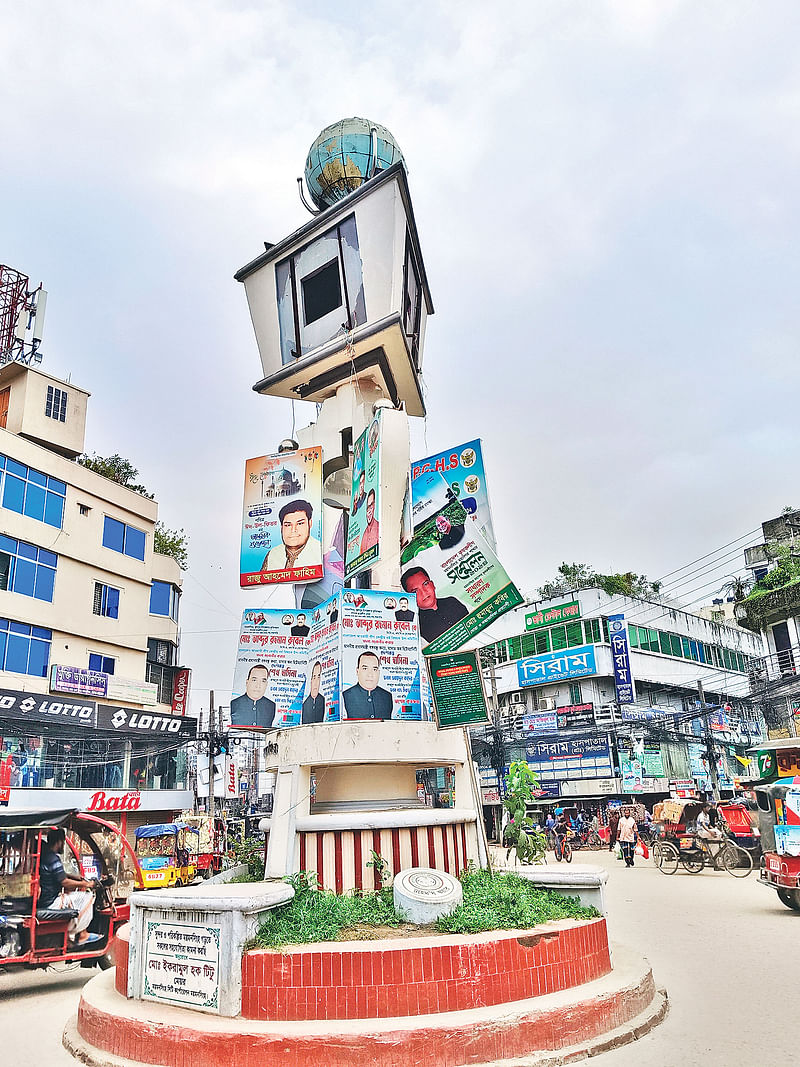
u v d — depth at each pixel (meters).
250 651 11.30
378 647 10.10
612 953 8.80
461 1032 6.03
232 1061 6.02
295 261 16.53
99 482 30.48
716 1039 6.72
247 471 13.88
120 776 28.36
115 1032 6.74
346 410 15.20
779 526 38.09
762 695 34.53
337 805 9.64
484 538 11.04
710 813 24.11
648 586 52.50
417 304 17.20
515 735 40.34
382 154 17.56
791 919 13.68
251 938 6.94
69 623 27.92
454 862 9.25
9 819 10.57
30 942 10.34
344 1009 6.36
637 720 37.72
